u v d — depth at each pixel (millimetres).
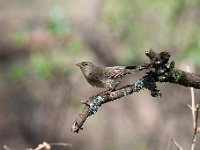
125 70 5973
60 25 13211
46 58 13844
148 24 14859
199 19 14672
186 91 14508
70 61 14180
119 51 15594
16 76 13930
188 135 14734
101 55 15852
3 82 18047
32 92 15047
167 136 14898
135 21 14984
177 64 13398
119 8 15016
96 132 16891
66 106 14633
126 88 4863
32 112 16484
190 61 12539
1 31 19203
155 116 15883
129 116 16719
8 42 18266
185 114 14727
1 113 17531
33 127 16266
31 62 14156
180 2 14633
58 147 15672
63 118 14836
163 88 14617
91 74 6102
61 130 15531
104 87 6078
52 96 14539
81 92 14828
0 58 18250
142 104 16797
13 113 17391
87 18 17547
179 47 14109
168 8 14633
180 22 14547
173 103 14664
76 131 4887
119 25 15078
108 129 16859
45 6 20438
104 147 16469
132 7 14898
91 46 16000
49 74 13594
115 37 15289
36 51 15453
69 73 14234
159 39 14641
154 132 15289
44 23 18328
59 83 14258
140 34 14891
